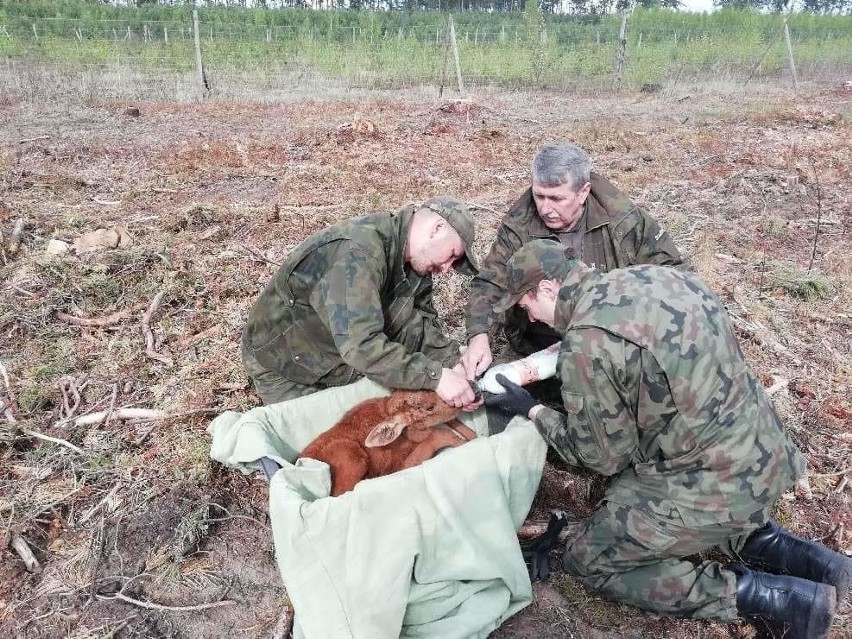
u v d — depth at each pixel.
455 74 19.22
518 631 2.85
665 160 9.77
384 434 3.06
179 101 14.51
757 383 2.59
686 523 2.54
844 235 6.95
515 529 2.90
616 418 2.51
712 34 22.47
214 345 4.72
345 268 2.99
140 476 3.57
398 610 2.55
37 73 15.47
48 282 5.36
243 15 25.45
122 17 23.67
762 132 11.84
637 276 2.50
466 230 3.16
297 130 11.36
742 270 6.06
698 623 2.89
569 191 3.36
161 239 6.27
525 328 3.90
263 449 2.98
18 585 3.03
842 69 22.27
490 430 3.66
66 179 8.03
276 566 3.17
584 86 18.61
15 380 4.32
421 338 3.71
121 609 2.92
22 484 3.52
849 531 3.33
